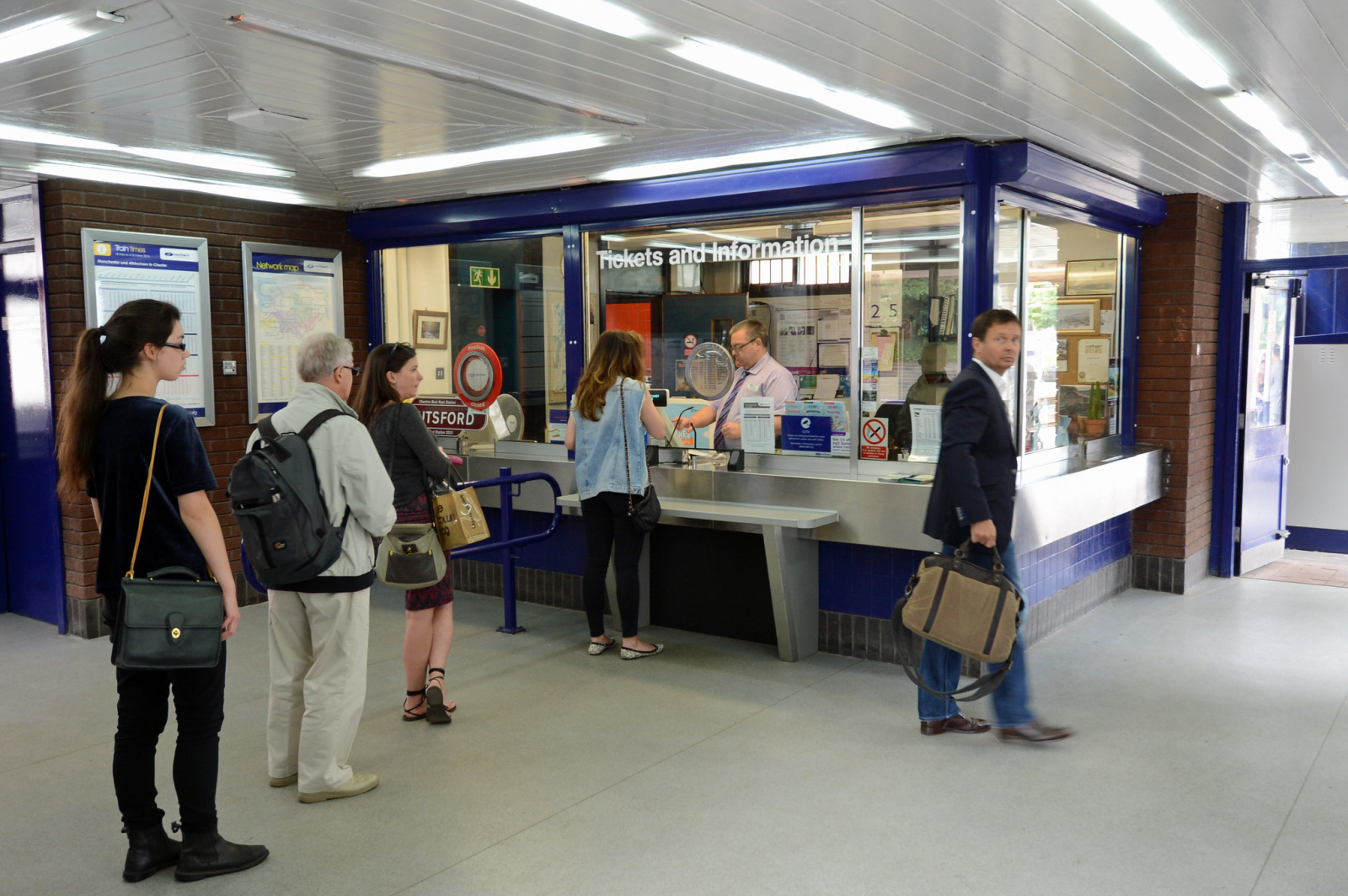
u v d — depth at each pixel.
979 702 4.43
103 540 2.79
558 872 2.93
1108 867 2.93
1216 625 5.69
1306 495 7.91
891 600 4.93
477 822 3.26
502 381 6.32
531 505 6.04
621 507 4.91
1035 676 4.74
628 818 3.28
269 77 3.44
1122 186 5.56
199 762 2.89
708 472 5.21
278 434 3.22
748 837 3.13
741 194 5.07
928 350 4.79
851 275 4.97
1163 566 6.53
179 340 2.88
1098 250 5.87
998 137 4.46
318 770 3.38
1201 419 6.59
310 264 6.51
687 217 5.45
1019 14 2.87
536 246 6.07
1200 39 3.11
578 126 4.23
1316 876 2.88
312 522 3.15
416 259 6.64
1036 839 3.11
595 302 5.84
